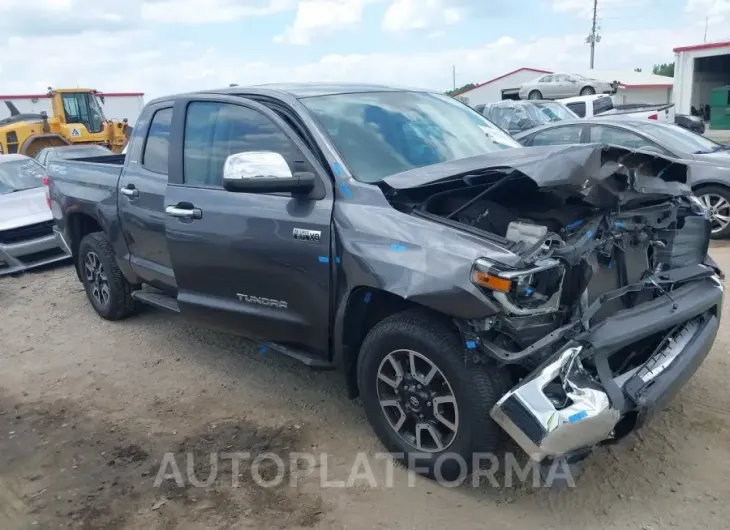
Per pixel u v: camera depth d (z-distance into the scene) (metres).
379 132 4.04
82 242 6.14
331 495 3.42
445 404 3.29
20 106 27.02
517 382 3.10
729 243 8.08
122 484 3.60
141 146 5.20
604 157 3.32
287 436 4.00
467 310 2.98
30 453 3.96
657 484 3.35
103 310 6.16
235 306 4.26
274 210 3.88
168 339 5.69
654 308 3.40
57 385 4.91
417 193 3.53
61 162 6.43
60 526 3.27
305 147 3.85
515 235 3.19
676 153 8.45
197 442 3.99
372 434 3.96
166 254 4.93
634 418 3.13
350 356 3.75
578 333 3.03
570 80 31.30
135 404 4.53
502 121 15.53
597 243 3.29
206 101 4.51
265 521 3.24
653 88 41.53
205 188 4.36
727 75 33.03
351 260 3.46
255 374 4.90
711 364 4.58
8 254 8.02
